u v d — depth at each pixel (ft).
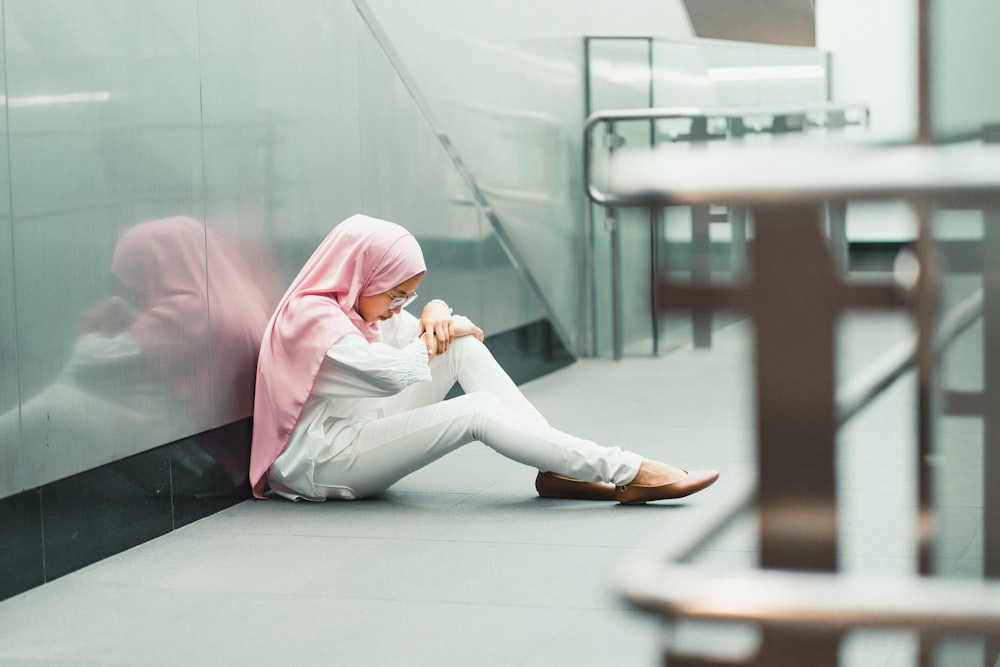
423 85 18.51
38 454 10.73
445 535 12.28
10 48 10.31
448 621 9.75
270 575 11.09
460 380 14.32
